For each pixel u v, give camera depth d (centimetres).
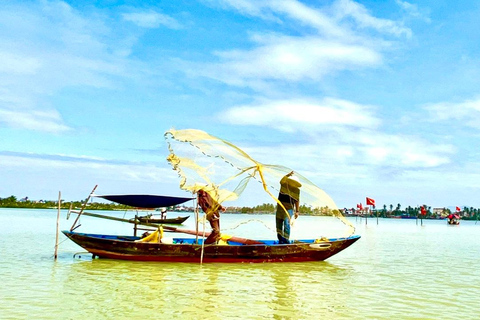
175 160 1459
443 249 2370
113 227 3978
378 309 911
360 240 3048
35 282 1110
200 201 1516
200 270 1330
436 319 845
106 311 837
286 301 954
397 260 1761
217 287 1083
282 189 1564
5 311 830
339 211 1617
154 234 1521
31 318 786
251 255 1484
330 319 822
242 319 800
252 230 4269
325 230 3519
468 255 2033
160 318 795
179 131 1484
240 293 1022
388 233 4241
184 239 1667
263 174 1550
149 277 1195
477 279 1315
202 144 1485
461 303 982
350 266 1538
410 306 945
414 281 1259
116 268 1333
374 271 1435
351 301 977
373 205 6288
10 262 1440
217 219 1536
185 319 791
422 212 7406
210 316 815
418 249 2334
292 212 1583
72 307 864
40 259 1512
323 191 1603
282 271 1362
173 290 1036
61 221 4669
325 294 1041
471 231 5381
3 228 3144
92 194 1491
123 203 1540
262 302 938
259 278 1223
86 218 5897
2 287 1047
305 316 836
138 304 894
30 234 2617
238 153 1508
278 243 1639
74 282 1114
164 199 1523
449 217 8644
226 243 1587
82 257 1566
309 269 1424
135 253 1443
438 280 1285
